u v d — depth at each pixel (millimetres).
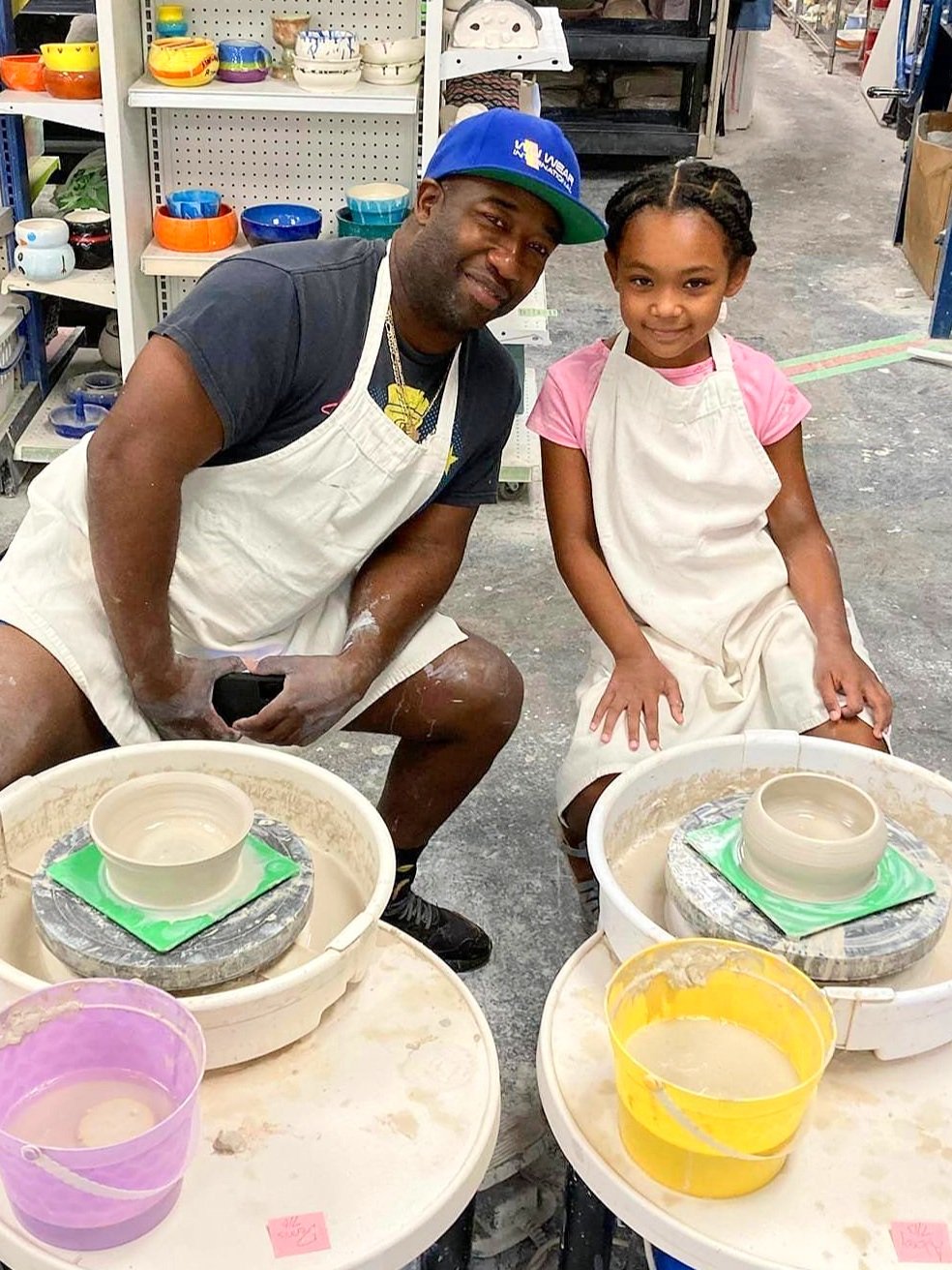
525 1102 1563
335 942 1062
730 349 1752
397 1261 949
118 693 1472
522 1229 1453
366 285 1424
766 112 6848
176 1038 970
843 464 3445
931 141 4672
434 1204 966
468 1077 1073
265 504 1470
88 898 1115
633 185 1612
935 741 2383
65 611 1447
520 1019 1761
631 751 1645
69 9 3385
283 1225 944
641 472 1752
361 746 2312
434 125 2932
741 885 1188
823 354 4129
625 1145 1021
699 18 5512
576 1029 1129
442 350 1457
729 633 1771
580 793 1668
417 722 1656
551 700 2465
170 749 1291
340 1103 1044
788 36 8609
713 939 1068
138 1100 979
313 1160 995
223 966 1064
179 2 3080
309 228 3031
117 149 2908
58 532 1484
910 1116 1058
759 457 1735
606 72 5793
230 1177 978
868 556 3010
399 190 3061
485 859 2072
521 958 1878
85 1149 869
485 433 1565
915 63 5703
